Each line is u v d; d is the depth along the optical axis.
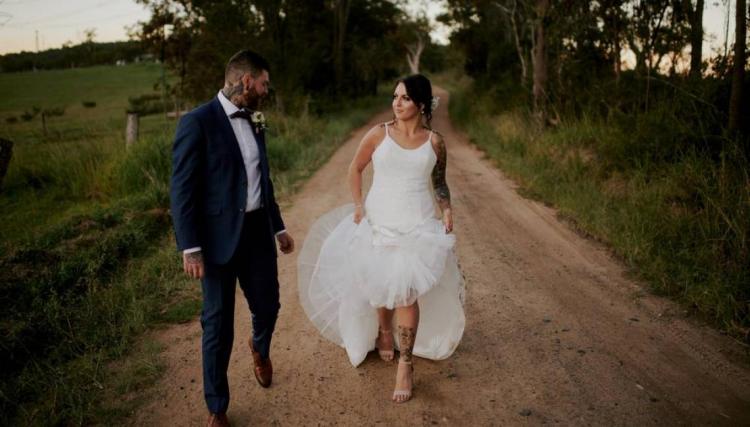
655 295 4.59
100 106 41.59
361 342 3.51
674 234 5.46
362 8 36.47
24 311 3.94
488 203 8.26
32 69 96.12
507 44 26.34
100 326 3.92
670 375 3.34
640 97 10.44
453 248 3.36
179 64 21.34
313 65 27.05
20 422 2.85
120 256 5.45
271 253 2.95
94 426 2.86
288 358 3.61
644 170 7.57
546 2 13.83
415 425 2.87
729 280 4.33
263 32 22.61
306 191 9.32
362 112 30.06
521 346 3.74
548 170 9.70
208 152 2.64
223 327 2.75
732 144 6.39
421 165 3.11
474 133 18.30
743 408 2.98
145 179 9.17
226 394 2.78
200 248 2.60
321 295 3.57
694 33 10.21
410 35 57.78
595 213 6.78
